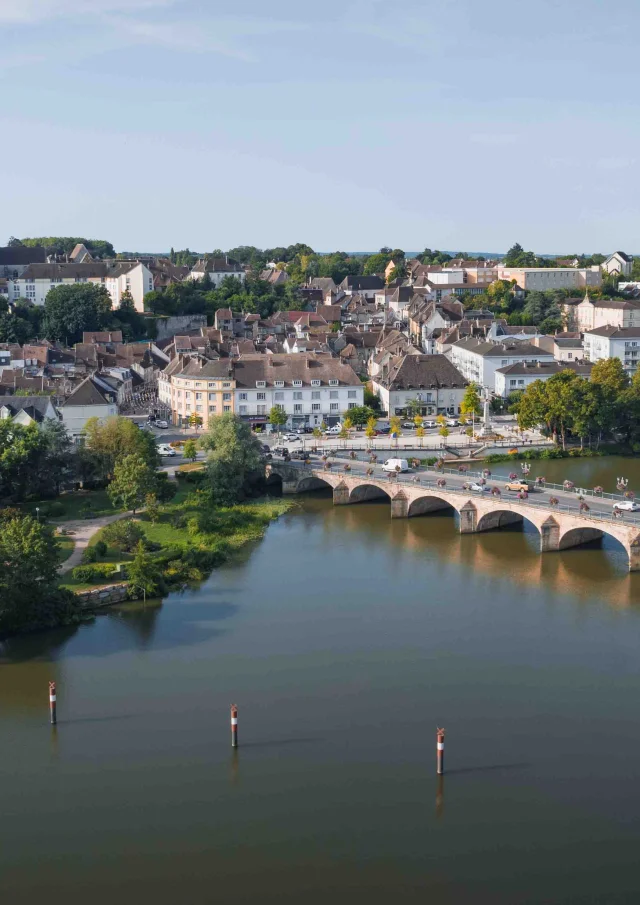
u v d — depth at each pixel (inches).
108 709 5551.2
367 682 5851.4
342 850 4357.8
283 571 7824.8
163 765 5000.0
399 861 4281.5
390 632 6579.7
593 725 5339.6
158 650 6314.0
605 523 7736.2
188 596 7288.4
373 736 5246.1
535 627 6633.9
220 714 5492.1
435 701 5615.2
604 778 4842.5
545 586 7401.6
